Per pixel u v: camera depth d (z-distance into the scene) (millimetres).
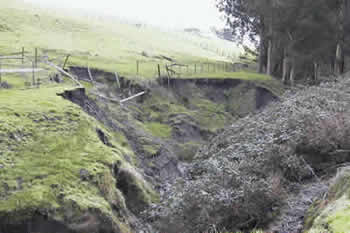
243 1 41406
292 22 32656
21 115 9625
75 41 44625
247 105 30500
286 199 8328
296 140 10008
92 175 8547
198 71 37938
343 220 4855
